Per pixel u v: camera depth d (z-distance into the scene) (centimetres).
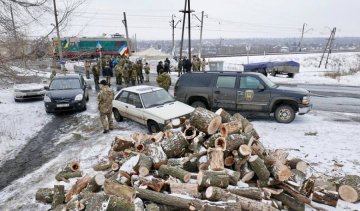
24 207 632
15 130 1187
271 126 1099
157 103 1102
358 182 616
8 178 789
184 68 2506
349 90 2028
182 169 604
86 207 514
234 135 646
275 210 521
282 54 6681
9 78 1004
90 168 787
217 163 603
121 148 780
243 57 5353
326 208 581
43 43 984
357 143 907
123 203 492
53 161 872
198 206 515
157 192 557
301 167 672
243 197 546
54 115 1402
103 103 1070
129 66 2148
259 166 597
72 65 3966
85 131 1141
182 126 820
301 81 2598
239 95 1166
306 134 1002
